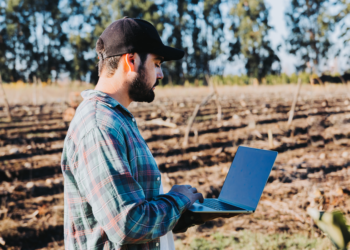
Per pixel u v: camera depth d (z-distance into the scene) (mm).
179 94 14297
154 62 1172
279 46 36656
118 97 1133
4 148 5770
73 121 1066
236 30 38844
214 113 8453
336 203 3195
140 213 939
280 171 4320
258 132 6188
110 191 930
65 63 36094
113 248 1009
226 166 4820
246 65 38312
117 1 35469
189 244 2723
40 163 5098
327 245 2449
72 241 1055
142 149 1090
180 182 4160
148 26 1146
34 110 9320
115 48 1103
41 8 35812
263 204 3416
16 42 35906
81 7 36375
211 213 1295
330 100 9742
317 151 5277
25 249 2867
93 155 962
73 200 1058
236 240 2750
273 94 12719
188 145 5699
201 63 38625
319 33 32688
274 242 2600
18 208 3590
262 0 37094
